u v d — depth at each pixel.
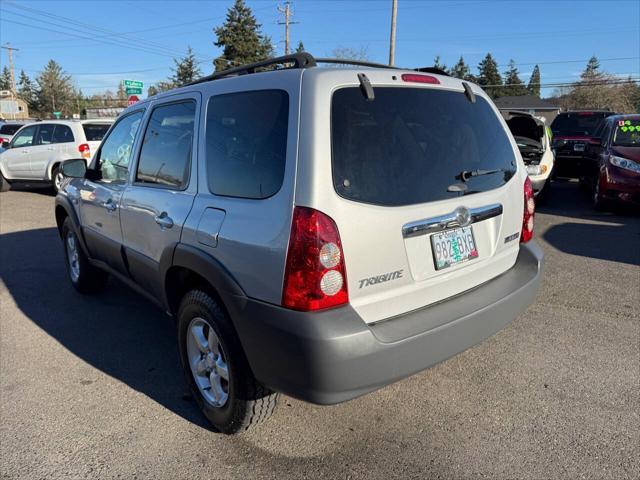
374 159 2.40
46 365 3.76
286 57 2.67
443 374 3.46
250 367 2.51
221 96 2.84
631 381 3.32
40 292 5.36
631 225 7.87
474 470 2.54
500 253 3.06
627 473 2.48
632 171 8.30
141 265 3.57
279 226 2.28
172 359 3.85
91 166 4.49
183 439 2.86
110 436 2.89
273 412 2.82
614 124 9.26
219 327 2.62
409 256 2.49
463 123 2.88
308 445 2.77
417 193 2.51
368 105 2.46
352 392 2.27
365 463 2.61
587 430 2.82
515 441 2.74
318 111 2.29
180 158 3.13
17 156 12.85
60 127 12.20
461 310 2.63
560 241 6.91
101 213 4.18
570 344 3.86
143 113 3.76
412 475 2.52
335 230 2.22
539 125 9.53
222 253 2.55
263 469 2.59
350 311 2.27
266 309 2.31
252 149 2.53
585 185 11.12
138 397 3.30
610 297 4.80
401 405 3.11
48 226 8.77
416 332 2.39
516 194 3.14
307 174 2.23
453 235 2.70
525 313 4.46
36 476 2.58
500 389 3.26
